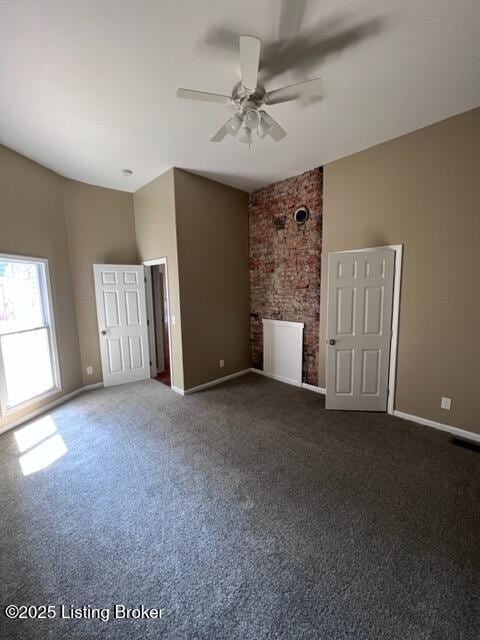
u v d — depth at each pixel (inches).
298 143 120.6
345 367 134.4
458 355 109.9
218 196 166.4
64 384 153.7
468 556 62.5
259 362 192.1
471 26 64.9
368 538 67.4
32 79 80.5
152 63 75.4
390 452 101.5
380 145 121.6
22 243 129.6
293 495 81.7
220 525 72.0
